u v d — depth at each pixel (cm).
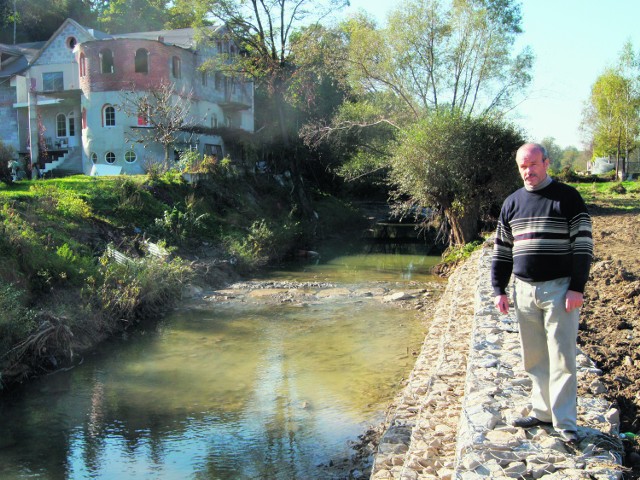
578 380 551
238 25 3369
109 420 819
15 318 1005
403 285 1836
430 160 2192
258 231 2395
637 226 2320
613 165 8181
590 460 397
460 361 772
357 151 3181
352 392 906
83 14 5441
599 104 6425
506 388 533
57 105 3609
